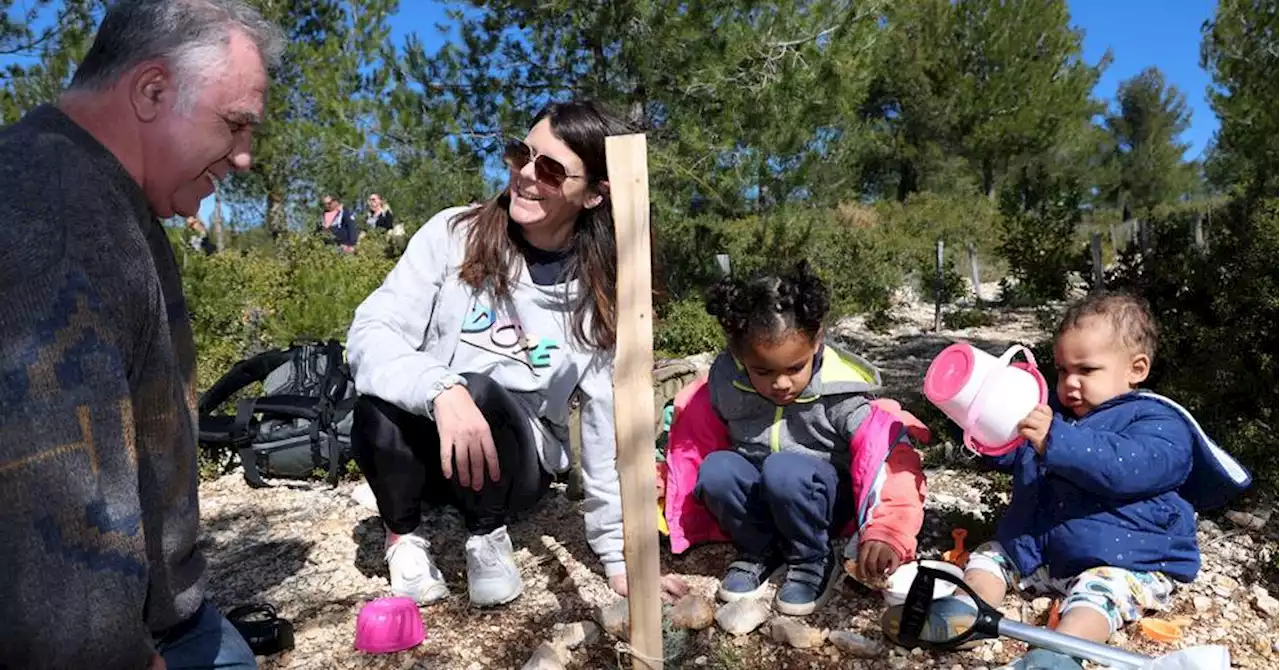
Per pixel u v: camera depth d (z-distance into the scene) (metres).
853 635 2.49
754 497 2.78
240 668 1.86
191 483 1.68
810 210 10.02
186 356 1.72
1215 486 2.62
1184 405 3.78
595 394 2.77
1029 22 27.83
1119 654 2.06
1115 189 44.09
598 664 2.46
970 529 3.11
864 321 10.15
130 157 1.46
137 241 1.38
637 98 8.57
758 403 2.83
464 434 2.36
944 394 2.51
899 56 28.17
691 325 7.90
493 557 2.79
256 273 8.83
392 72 8.96
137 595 1.27
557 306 2.78
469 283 2.74
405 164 8.88
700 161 8.26
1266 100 10.85
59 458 1.20
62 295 1.22
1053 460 2.41
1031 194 11.00
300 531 3.49
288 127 9.43
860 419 2.71
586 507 2.84
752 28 8.12
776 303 2.50
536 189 2.52
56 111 1.41
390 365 2.51
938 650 2.43
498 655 2.53
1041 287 9.19
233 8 1.52
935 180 29.27
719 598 2.80
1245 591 2.73
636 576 2.03
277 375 4.10
